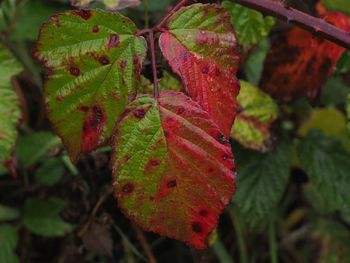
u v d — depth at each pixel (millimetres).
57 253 477
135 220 251
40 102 479
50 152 405
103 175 396
